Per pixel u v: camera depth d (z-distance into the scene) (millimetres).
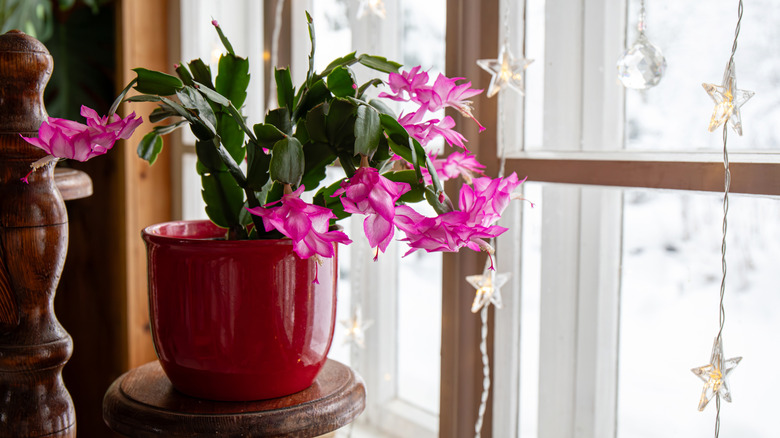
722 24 787
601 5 896
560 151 909
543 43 958
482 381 993
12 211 598
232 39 1546
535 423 1000
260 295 619
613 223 903
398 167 728
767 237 754
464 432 996
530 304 997
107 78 1761
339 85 633
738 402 788
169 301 642
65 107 1756
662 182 755
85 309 1839
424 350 1226
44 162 561
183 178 1616
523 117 982
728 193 702
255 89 1509
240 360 627
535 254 985
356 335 1123
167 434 614
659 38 851
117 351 1705
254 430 611
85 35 1762
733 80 636
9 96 591
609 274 908
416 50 1203
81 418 1896
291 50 1352
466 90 633
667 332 854
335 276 699
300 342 647
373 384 1310
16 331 615
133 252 1623
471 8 950
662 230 853
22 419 610
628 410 903
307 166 619
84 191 881
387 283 1288
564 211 945
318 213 545
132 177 1604
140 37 1590
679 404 845
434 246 534
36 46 599
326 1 1364
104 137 553
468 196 556
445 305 996
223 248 611
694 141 819
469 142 957
